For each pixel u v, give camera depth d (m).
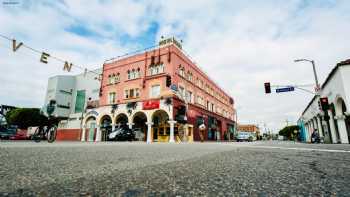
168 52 23.48
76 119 29.59
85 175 1.80
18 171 1.86
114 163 2.63
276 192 1.32
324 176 1.85
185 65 25.94
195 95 27.88
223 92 41.50
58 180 1.58
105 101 27.42
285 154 4.12
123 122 25.64
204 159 3.21
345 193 1.29
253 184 1.54
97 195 1.21
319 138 19.44
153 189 1.38
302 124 41.16
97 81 33.72
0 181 1.47
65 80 36.50
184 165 2.54
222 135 35.78
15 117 34.19
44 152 3.68
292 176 1.86
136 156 3.55
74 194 1.21
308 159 3.22
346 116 15.37
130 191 1.31
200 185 1.51
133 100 24.59
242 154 4.13
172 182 1.60
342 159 3.21
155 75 23.56
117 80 27.22
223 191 1.34
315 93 17.30
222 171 2.12
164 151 4.82
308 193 1.29
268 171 2.12
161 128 22.62
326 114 14.55
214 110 35.03
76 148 5.01
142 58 25.42
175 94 21.95
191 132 24.34
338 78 15.01
